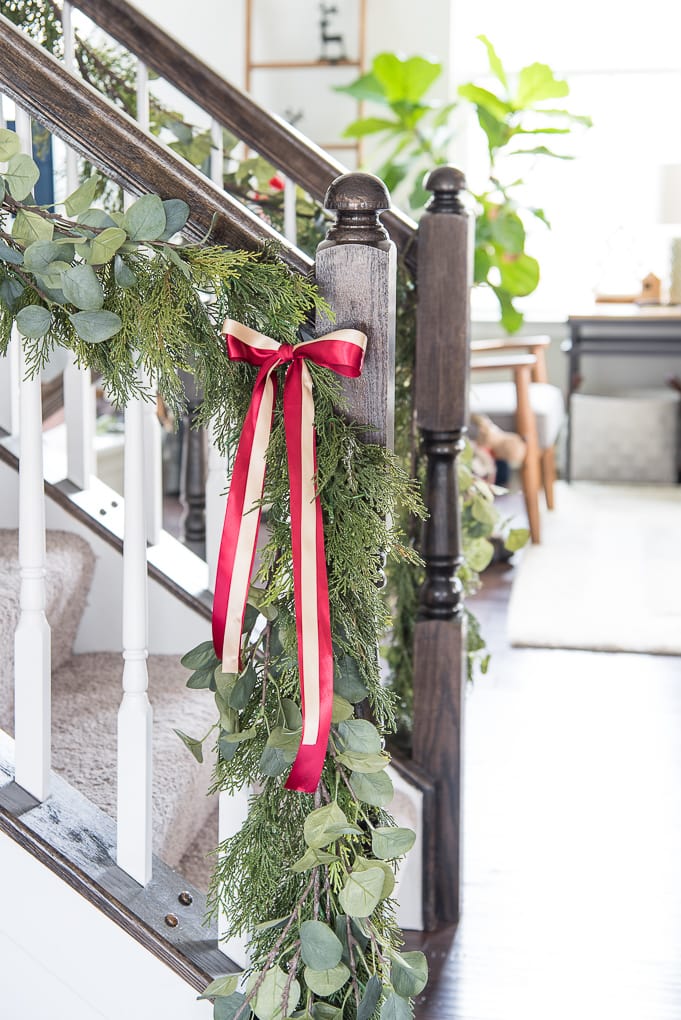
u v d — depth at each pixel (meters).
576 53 6.03
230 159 2.45
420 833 1.98
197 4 5.68
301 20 5.68
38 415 1.25
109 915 1.28
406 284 1.93
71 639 2.04
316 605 1.15
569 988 1.85
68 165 1.88
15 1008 1.32
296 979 1.23
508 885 2.17
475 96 4.56
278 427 1.21
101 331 1.13
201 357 1.19
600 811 2.49
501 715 3.06
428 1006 1.79
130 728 1.29
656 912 2.08
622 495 5.71
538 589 4.13
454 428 1.91
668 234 6.24
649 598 4.02
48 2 2.22
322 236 2.40
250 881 1.25
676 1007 1.80
